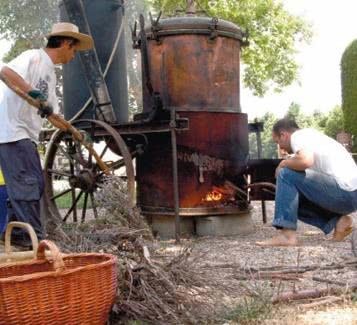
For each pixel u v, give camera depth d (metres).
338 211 4.91
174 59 5.61
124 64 6.40
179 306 2.89
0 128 4.13
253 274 3.72
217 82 5.69
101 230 3.48
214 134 5.64
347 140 14.98
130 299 2.90
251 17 15.61
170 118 5.26
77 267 2.70
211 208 5.61
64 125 4.49
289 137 4.91
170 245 5.07
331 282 3.50
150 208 5.72
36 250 2.88
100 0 6.15
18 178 4.12
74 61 6.11
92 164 5.61
